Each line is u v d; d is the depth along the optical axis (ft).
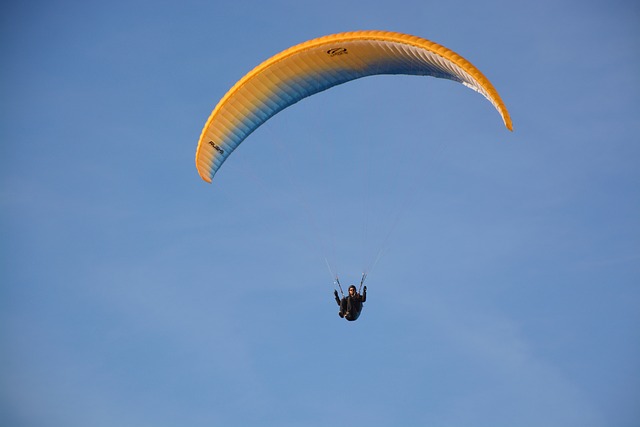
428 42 284.61
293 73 305.73
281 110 315.17
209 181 327.06
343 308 298.97
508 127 271.90
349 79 310.86
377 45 291.38
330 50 297.33
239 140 318.45
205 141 317.01
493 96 275.18
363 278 301.43
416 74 302.25
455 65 280.92
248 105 310.86
